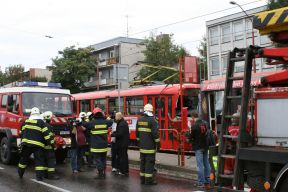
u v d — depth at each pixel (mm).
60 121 13742
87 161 13766
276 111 6332
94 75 56000
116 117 11875
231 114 6719
